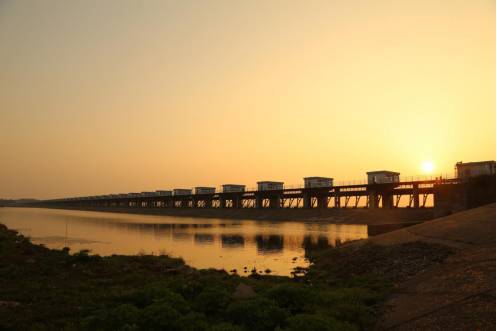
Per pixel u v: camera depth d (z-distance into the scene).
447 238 32.47
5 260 30.66
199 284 21.94
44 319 16.83
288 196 134.88
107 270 29.11
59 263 30.80
